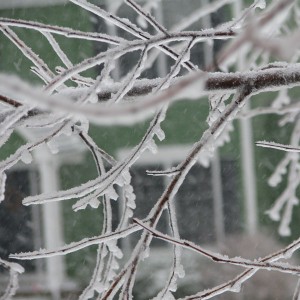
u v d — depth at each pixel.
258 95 16.83
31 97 1.86
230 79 4.53
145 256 4.43
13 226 18.28
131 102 4.55
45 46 15.77
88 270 17.72
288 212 9.49
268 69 4.56
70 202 18.25
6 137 4.41
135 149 4.53
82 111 1.89
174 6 16.36
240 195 18.03
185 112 17.55
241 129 17.64
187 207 18.27
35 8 16.11
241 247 17.39
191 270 16.53
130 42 4.29
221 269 16.27
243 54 5.71
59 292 17.38
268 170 17.92
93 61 4.14
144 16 4.40
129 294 4.41
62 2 16.03
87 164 17.67
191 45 4.45
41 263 17.94
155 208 4.48
